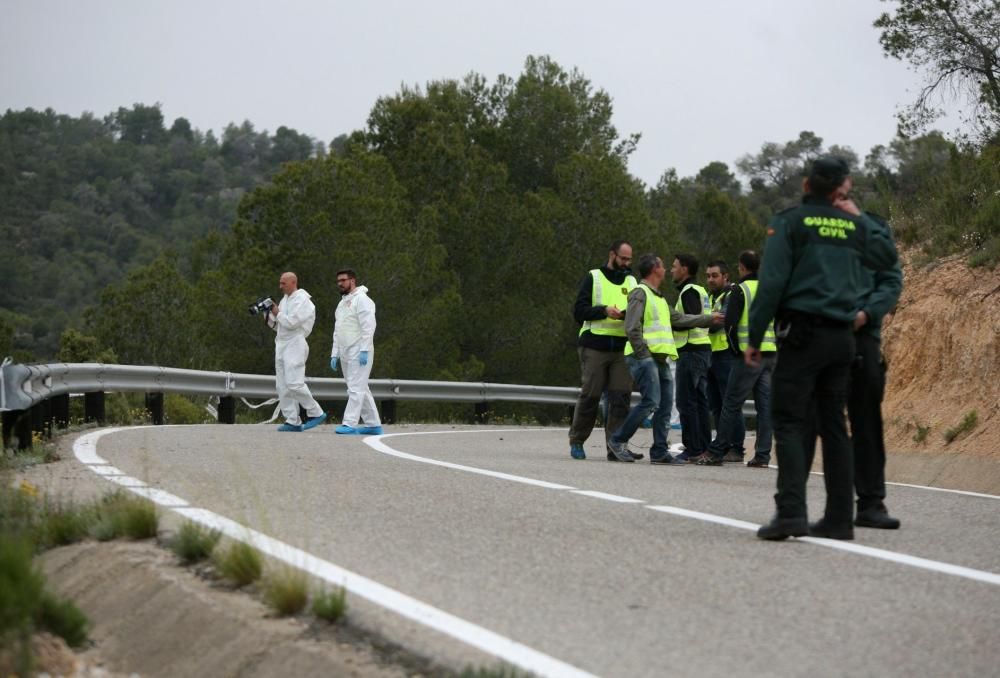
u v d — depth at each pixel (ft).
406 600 41.81
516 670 34.09
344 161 271.49
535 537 53.98
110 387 123.03
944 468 90.89
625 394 103.65
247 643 38.58
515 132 350.84
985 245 114.73
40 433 92.17
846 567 49.80
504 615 40.65
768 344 100.89
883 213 140.05
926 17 186.80
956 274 112.98
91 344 298.97
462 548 51.03
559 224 306.14
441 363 271.49
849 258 56.70
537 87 354.13
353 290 126.52
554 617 40.60
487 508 61.62
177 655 40.22
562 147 352.69
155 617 42.34
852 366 58.75
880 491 61.57
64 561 48.62
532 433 150.51
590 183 310.24
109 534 50.01
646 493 70.64
